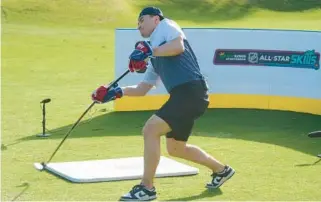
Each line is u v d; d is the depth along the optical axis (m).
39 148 23.75
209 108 32.38
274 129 27.98
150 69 18.36
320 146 24.66
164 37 16.94
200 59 32.16
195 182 19.03
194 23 93.75
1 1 83.56
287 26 89.44
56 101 34.72
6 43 62.22
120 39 31.11
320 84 30.80
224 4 105.69
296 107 31.67
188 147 17.83
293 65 31.56
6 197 17.41
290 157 22.73
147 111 31.89
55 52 57.62
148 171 16.97
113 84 18.06
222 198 17.52
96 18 84.81
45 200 17.17
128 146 24.25
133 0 98.62
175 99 16.97
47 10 83.56
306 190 18.50
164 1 102.75
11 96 36.22
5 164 21.12
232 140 25.58
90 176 19.12
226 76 32.41
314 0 113.00
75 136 26.06
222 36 32.22
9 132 26.72
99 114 31.09
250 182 19.25
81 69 48.03
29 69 47.62
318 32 30.78
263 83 32.22
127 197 16.97
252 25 91.56
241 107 32.53
